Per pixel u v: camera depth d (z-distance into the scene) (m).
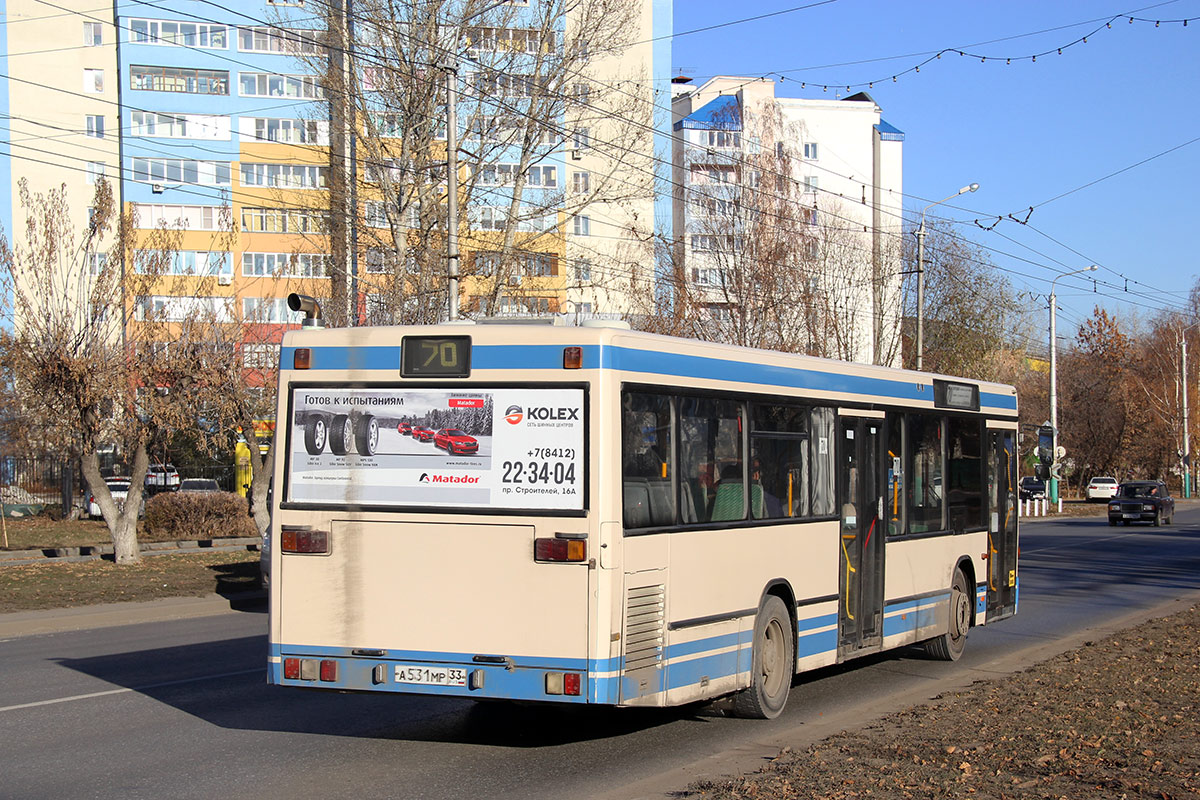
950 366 51.34
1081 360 80.50
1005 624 17.44
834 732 9.38
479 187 33.38
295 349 8.50
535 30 32.28
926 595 12.85
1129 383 80.44
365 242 31.47
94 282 24.22
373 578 8.16
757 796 6.82
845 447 11.29
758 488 9.73
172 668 12.48
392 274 29.88
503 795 7.28
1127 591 22.41
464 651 7.94
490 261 32.38
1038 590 22.59
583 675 7.68
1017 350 64.44
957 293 52.12
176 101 57.28
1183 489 79.88
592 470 7.78
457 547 7.99
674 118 66.31
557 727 9.55
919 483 12.88
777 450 10.09
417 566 8.07
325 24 31.19
